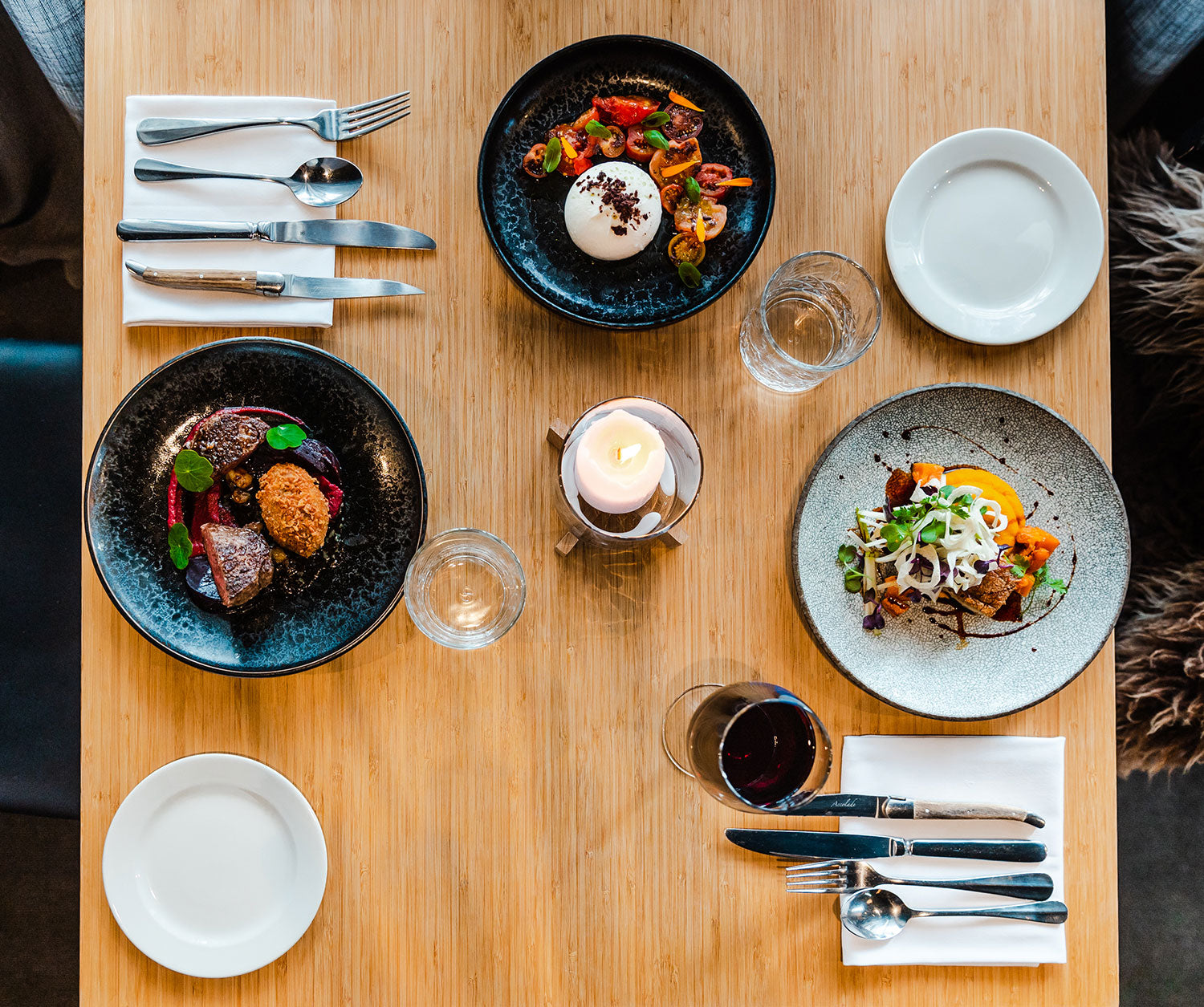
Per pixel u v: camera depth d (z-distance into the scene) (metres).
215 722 0.92
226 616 0.88
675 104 0.92
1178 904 1.32
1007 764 0.95
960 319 0.95
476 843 0.94
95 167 0.93
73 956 1.27
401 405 0.95
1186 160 1.27
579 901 0.94
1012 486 0.94
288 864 0.91
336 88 0.95
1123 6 1.27
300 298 0.92
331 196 0.92
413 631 0.93
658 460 0.82
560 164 0.92
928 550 0.89
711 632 0.96
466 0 0.95
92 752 0.91
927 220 0.96
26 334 1.25
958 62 0.98
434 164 0.95
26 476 1.18
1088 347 0.98
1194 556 1.30
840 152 0.98
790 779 0.80
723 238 0.93
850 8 0.98
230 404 0.89
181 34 0.94
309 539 0.87
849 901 0.94
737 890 0.95
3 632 1.18
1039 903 0.94
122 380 0.93
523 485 0.95
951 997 0.95
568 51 0.89
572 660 0.95
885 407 0.91
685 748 0.95
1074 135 0.99
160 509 0.88
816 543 0.92
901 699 0.92
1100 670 0.97
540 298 0.88
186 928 0.90
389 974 0.93
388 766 0.93
